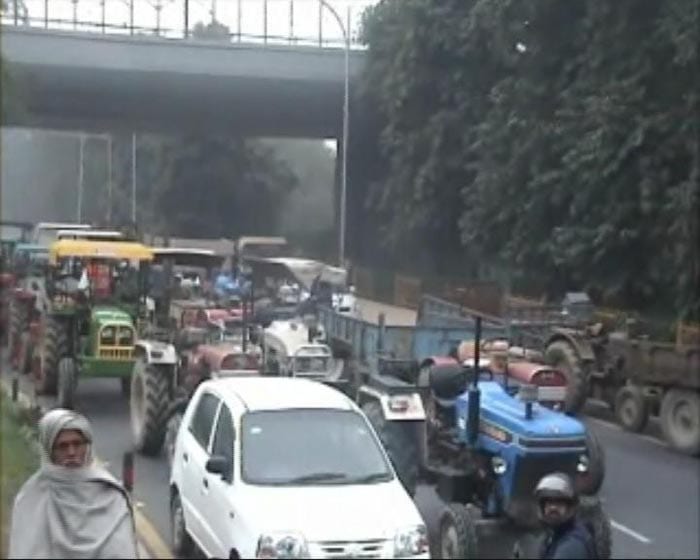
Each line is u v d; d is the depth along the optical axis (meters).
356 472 10.13
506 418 11.45
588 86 33.06
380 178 50.38
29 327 24.20
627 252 31.81
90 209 66.31
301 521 9.29
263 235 69.38
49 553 6.20
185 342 19.58
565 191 33.06
